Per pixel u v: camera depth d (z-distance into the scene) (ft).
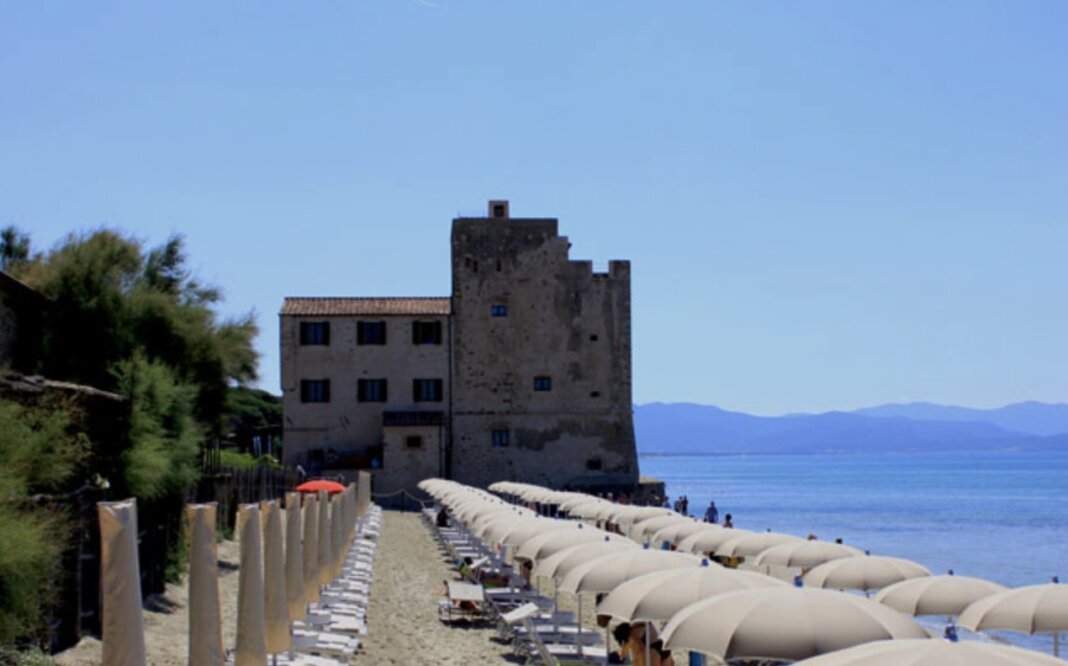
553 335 277.23
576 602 133.39
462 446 272.72
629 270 279.90
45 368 122.72
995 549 231.09
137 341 128.16
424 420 265.54
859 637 51.16
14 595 58.13
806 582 90.27
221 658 52.37
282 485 197.98
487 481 272.72
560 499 197.67
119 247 131.03
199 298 146.30
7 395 73.15
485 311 275.39
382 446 268.21
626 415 278.26
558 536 97.14
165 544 102.17
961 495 476.54
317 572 95.76
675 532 127.54
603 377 278.26
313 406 269.03
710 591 62.69
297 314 269.85
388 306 275.39
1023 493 488.02
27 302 119.75
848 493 513.04
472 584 113.19
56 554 66.49
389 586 133.08
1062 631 67.87
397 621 107.45
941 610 76.48
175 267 145.28
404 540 191.31
